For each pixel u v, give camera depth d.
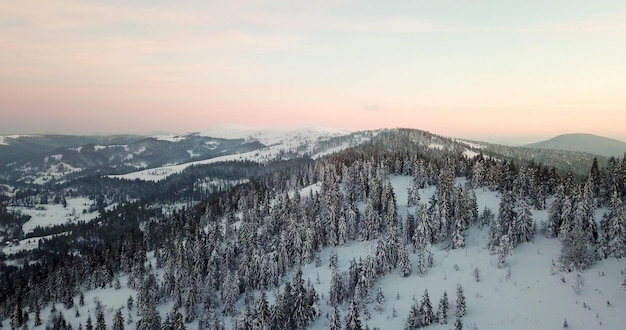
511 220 111.06
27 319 133.50
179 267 126.25
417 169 167.88
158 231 191.75
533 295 85.38
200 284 123.94
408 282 104.44
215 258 128.38
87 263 163.25
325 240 137.25
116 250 175.12
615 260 90.38
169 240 158.38
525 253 103.25
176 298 120.94
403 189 168.62
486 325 78.69
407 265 108.00
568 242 97.44
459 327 74.62
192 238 154.50
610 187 116.94
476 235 119.81
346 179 174.50
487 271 99.06
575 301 80.25
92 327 115.44
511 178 144.38
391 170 191.88
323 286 111.12
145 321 105.00
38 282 163.38
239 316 109.00
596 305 77.56
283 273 123.38
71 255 182.75
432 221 124.81
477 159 174.88
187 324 112.81
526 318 78.44
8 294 157.25
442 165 176.50
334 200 143.75
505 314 81.06
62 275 153.75
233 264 131.75
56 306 141.88
